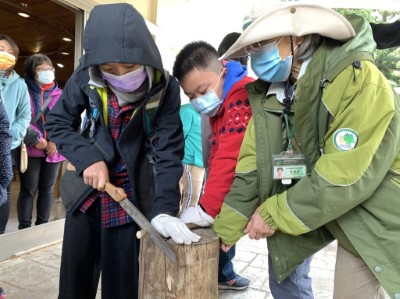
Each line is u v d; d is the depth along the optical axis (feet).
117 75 4.36
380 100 3.74
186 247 4.01
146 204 5.04
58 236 11.73
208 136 7.30
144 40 4.22
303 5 3.94
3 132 6.44
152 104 4.73
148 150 5.10
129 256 5.04
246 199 4.55
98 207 5.16
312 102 4.09
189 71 5.36
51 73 11.21
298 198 3.98
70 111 4.98
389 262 3.86
